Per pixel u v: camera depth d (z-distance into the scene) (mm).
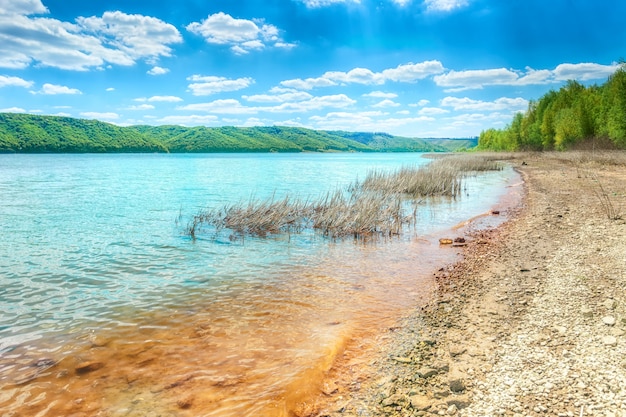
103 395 4418
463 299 7168
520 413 3697
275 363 5094
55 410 4137
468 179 32906
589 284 7207
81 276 9172
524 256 9727
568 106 61406
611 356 4594
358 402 4195
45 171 53688
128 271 9547
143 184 33531
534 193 21969
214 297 7699
